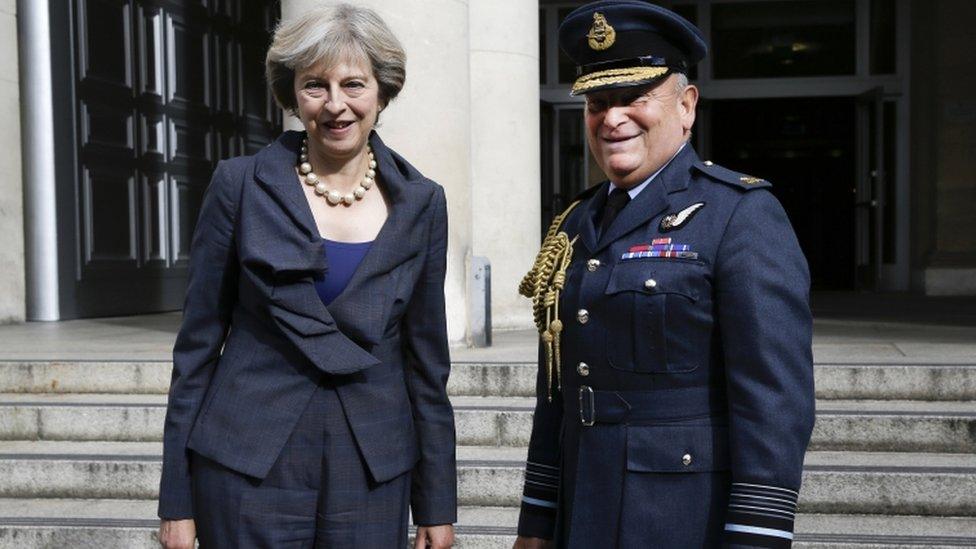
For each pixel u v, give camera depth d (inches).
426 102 228.5
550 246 86.4
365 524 89.4
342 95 88.5
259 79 393.4
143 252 337.7
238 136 381.1
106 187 324.5
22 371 209.2
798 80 500.4
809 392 75.2
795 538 147.3
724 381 77.4
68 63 311.7
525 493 89.4
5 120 305.9
